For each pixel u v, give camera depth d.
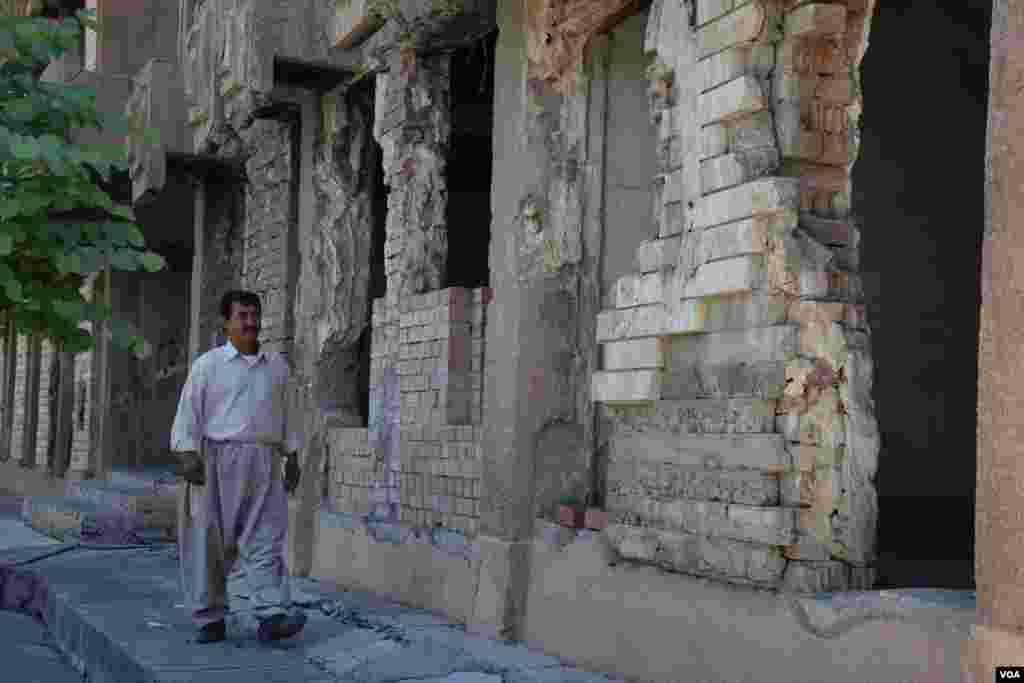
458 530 7.57
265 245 11.06
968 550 6.64
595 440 6.78
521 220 6.86
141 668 6.07
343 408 9.83
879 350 8.09
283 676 5.90
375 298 9.91
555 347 6.82
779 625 4.70
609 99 6.98
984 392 3.69
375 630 7.05
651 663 5.51
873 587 4.75
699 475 5.27
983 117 8.55
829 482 4.70
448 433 7.77
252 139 11.33
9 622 8.84
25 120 5.10
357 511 9.13
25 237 4.90
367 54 8.93
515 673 5.88
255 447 6.70
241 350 6.83
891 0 8.27
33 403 21.55
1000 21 3.70
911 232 8.25
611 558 5.89
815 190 5.03
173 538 12.59
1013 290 3.60
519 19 7.03
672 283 5.51
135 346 5.16
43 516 14.23
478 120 12.00
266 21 9.01
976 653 3.66
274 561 6.74
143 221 15.41
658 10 5.71
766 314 4.93
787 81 4.98
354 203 9.77
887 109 8.23
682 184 5.49
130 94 13.10
